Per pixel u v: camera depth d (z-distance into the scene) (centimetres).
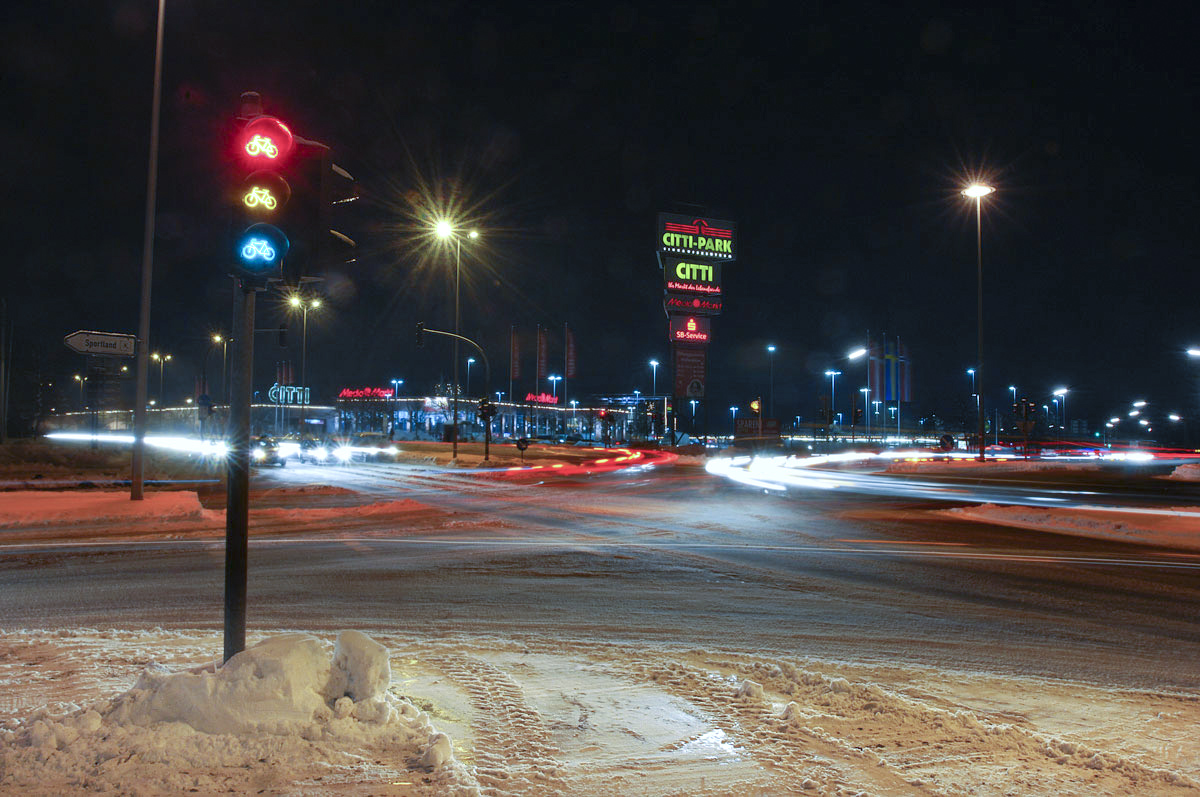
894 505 2411
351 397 14112
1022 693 606
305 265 502
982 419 5103
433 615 855
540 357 7356
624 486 3191
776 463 5900
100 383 1842
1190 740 505
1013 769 441
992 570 1226
